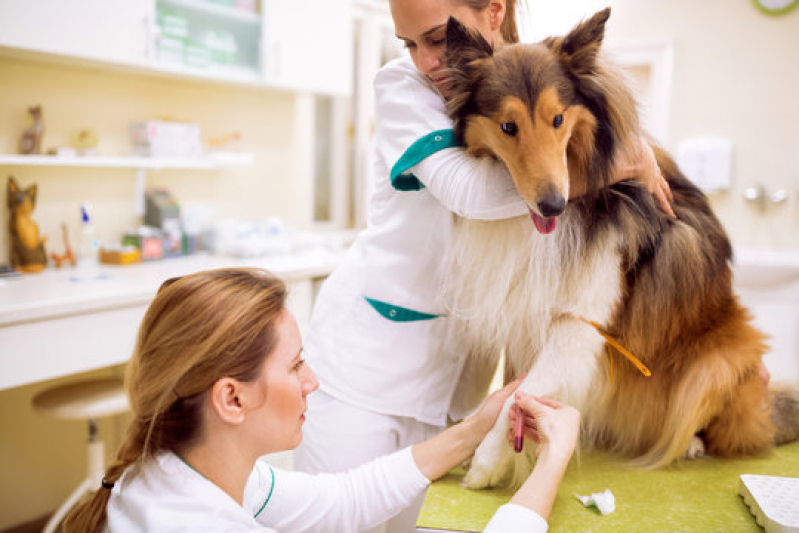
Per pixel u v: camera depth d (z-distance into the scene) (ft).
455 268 3.90
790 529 2.91
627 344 3.74
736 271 11.38
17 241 8.32
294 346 2.96
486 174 3.26
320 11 10.57
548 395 3.66
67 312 6.79
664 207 3.74
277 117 11.74
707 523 3.21
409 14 3.44
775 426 4.24
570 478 3.80
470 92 3.20
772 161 12.12
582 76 3.14
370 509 3.57
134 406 2.79
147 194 9.80
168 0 8.91
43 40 7.31
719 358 3.84
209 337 2.65
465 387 4.62
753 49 11.96
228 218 11.15
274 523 3.45
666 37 12.38
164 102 9.94
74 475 9.11
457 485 3.71
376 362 4.26
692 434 3.90
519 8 3.92
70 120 8.86
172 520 2.49
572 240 3.50
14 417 8.38
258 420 2.82
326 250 11.18
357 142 13.43
